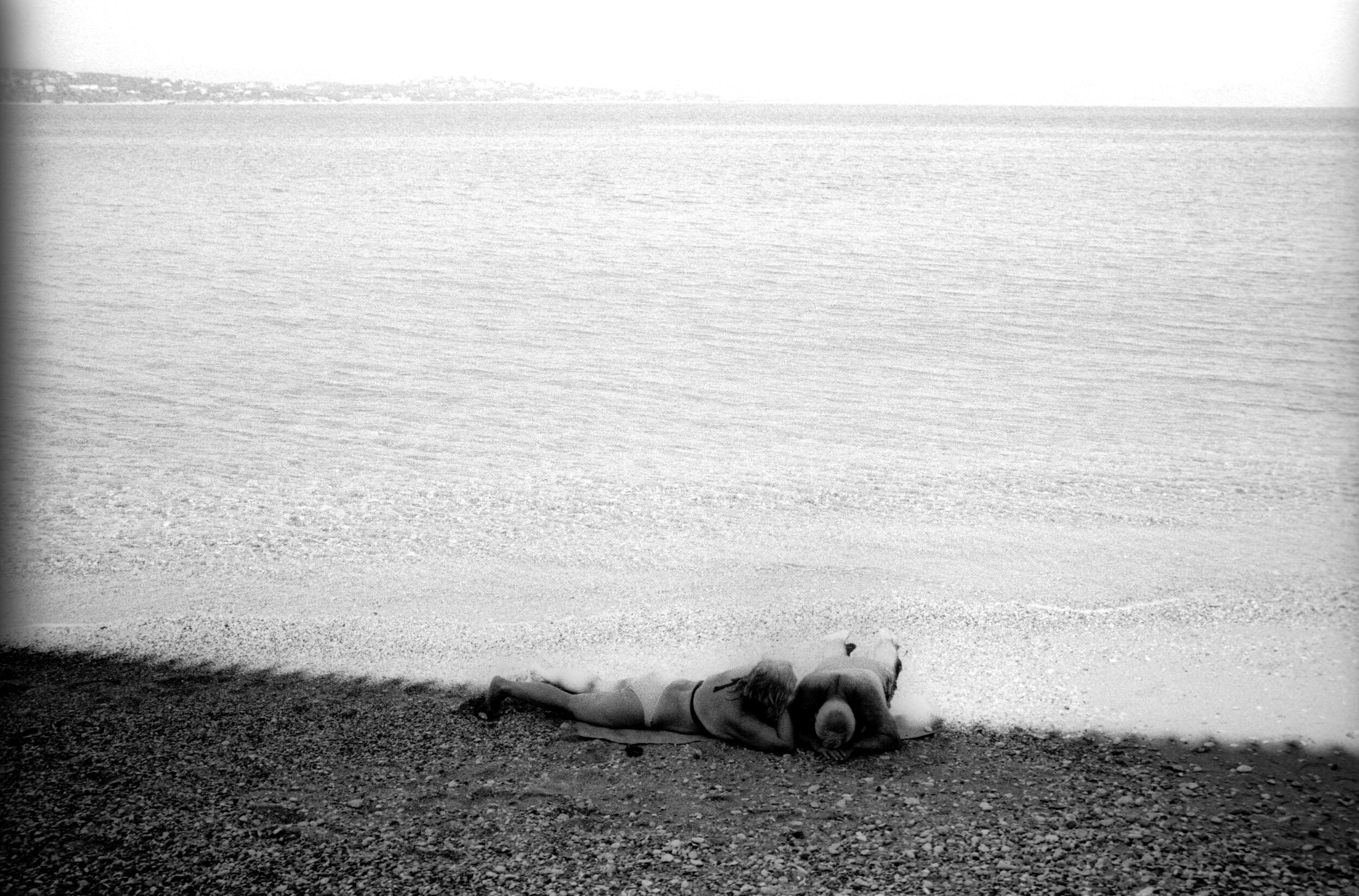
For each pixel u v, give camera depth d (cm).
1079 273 2606
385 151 9012
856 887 412
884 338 1878
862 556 866
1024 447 1220
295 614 755
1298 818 462
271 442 1238
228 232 3412
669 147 9638
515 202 4494
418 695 625
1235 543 890
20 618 748
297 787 510
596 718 573
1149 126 16538
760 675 545
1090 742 549
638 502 1021
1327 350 1750
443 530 941
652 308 2173
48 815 483
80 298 2236
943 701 605
